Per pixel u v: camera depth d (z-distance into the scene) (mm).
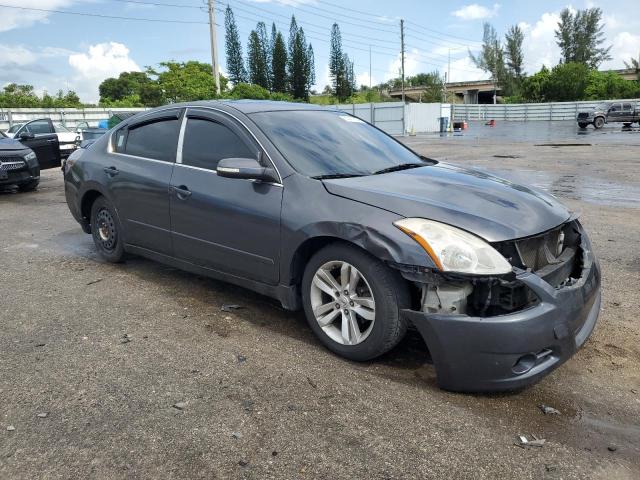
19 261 5504
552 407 2816
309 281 3400
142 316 3998
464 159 16312
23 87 55656
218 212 3822
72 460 2379
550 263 3047
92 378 3080
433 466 2350
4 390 2955
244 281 3822
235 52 95125
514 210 3094
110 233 5141
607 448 2490
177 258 4336
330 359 3312
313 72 106562
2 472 2303
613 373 3176
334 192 3299
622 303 4227
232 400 2848
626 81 70500
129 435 2553
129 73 99625
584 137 27328
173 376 3100
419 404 2816
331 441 2510
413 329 3295
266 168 3586
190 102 4457
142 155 4668
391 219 3000
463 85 102688
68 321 3910
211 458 2391
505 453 2439
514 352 2688
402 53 71812
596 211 7820
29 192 10641
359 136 4297
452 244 2779
